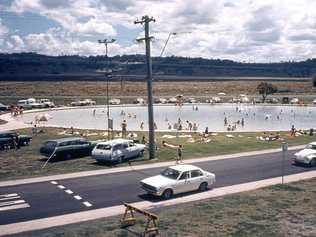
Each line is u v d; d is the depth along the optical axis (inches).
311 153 1263.5
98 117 3248.0
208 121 3031.5
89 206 829.8
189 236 657.0
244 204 837.8
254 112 3794.3
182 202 859.4
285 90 6481.3
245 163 1280.8
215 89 6555.1
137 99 4645.7
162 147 1568.7
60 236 665.0
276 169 1195.3
